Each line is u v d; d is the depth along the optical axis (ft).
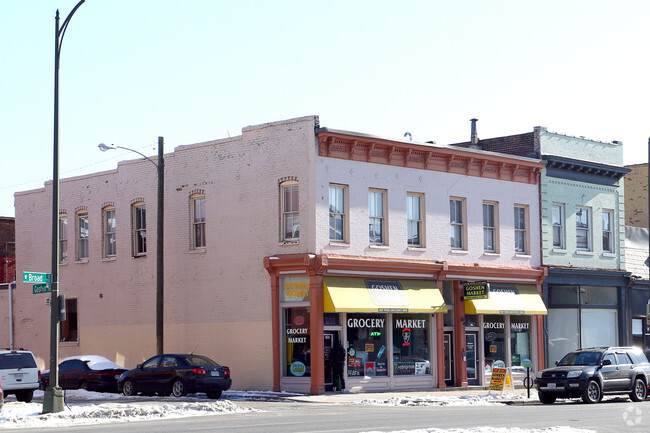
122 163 135.03
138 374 107.34
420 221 122.01
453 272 123.95
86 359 119.65
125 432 59.16
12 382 97.19
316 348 108.47
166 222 127.54
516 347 132.98
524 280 133.49
